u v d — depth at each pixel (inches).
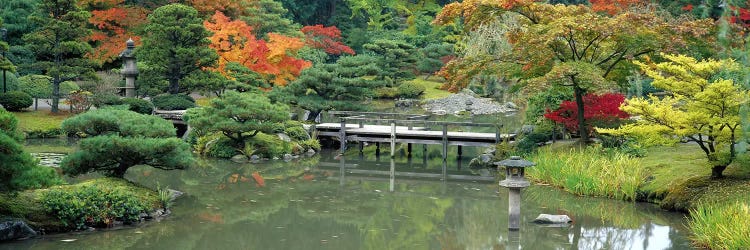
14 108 1117.1
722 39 490.6
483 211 623.8
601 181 659.4
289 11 2081.7
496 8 795.4
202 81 1139.9
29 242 469.7
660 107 569.9
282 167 860.0
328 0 2229.3
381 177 802.8
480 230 550.9
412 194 700.7
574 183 672.4
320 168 860.6
